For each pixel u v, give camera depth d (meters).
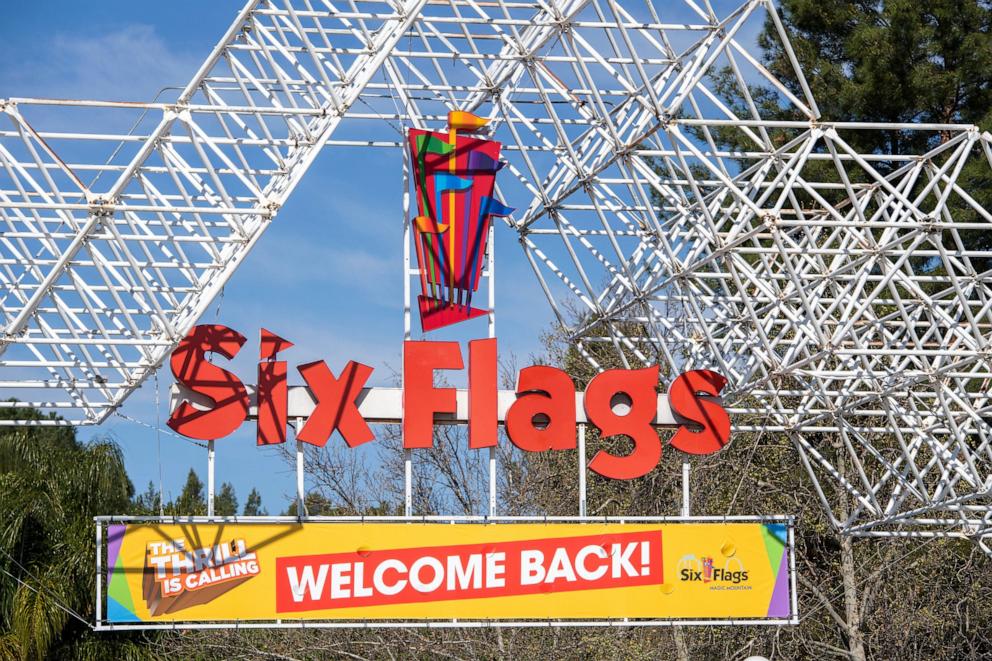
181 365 20.03
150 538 19.52
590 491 34.44
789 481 33.59
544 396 21.41
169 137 17.23
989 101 35.06
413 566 20.14
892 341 22.05
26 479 35.75
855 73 36.09
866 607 29.97
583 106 21.75
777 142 36.47
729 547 21.12
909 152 35.66
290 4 17.23
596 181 22.12
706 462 32.28
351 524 20.11
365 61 18.36
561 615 20.41
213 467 20.09
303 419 20.92
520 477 34.50
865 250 19.70
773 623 21.05
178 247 17.94
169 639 33.22
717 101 19.64
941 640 30.83
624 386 21.77
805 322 22.38
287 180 17.88
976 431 22.78
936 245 19.39
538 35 20.53
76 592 34.38
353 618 19.89
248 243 17.78
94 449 37.41
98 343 17.91
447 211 21.36
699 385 22.11
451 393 21.02
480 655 29.45
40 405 20.14
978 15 35.00
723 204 34.59
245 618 19.56
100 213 17.03
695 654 30.31
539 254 24.03
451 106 22.36
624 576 20.70
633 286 22.56
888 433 30.95
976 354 19.73
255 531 19.86
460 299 21.39
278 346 20.70
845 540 30.28
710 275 20.94
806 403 24.12
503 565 20.36
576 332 24.25
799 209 19.95
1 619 33.97
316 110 17.78
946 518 25.55
